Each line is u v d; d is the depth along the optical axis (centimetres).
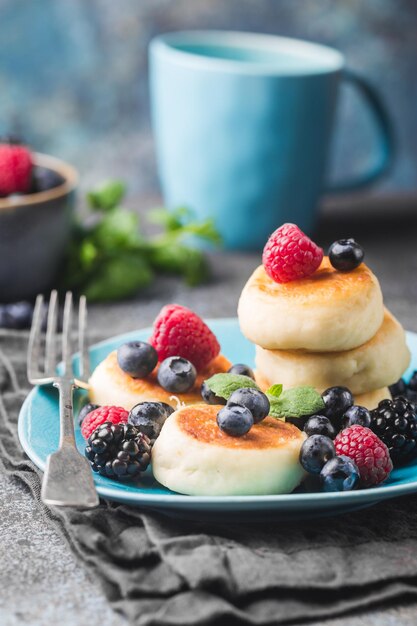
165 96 104
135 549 63
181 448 65
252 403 66
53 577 63
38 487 69
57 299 97
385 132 112
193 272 101
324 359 70
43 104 132
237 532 64
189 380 71
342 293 69
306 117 103
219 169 104
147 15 129
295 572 62
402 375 75
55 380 72
